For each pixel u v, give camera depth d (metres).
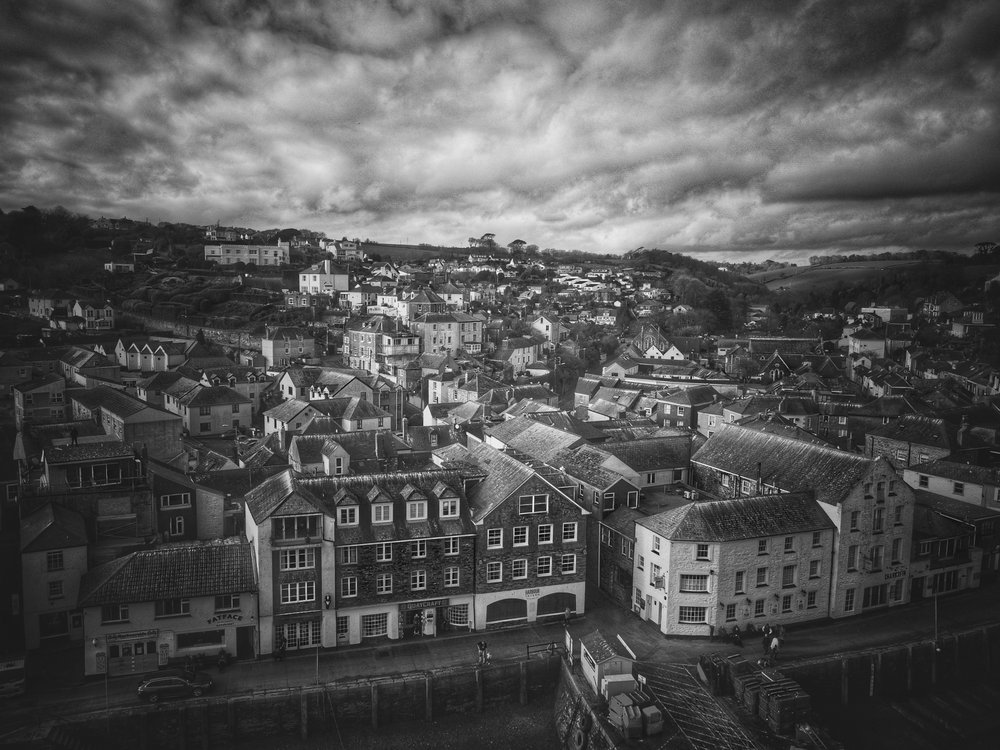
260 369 165.12
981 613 74.12
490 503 69.00
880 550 73.31
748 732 54.78
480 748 58.31
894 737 61.66
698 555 66.88
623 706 54.44
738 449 88.62
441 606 68.00
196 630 61.47
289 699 56.78
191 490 75.56
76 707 54.56
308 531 63.34
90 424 94.12
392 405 140.00
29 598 62.50
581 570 71.62
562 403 166.50
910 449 103.75
